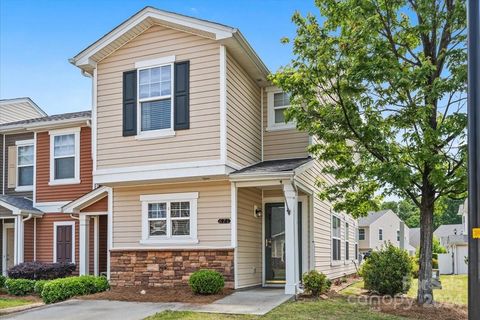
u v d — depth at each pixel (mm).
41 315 10055
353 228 23234
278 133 15047
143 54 13125
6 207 17500
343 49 10742
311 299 11742
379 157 11047
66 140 18312
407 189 11195
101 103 13406
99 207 15750
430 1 10820
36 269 15961
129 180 12828
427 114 10352
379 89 10945
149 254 13234
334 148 12047
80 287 12703
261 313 9633
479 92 4129
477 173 4055
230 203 12586
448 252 36094
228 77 12547
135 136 12898
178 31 12820
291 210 12086
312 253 14594
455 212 61281
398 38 11461
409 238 53438
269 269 14375
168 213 13211
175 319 9156
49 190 18328
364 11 10836
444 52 10672
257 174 12148
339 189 12852
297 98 11844
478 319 3891
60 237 17969
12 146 19609
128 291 12695
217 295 11727
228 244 12484
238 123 13133
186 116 12469
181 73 12656
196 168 12203
